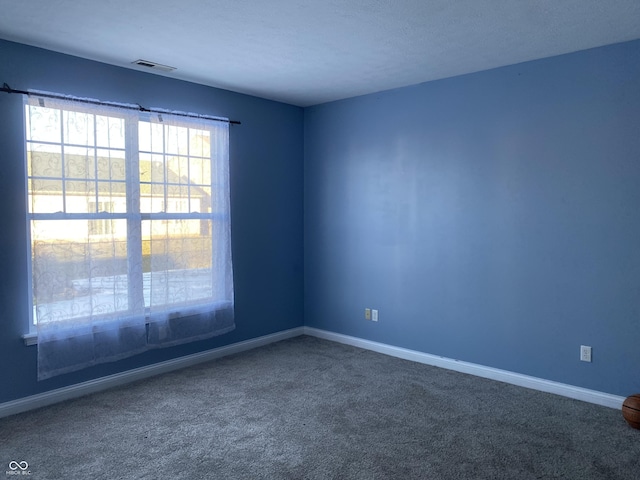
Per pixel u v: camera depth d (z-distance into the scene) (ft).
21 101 10.49
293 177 16.72
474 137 12.69
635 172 10.27
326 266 16.43
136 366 12.64
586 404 10.85
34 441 9.21
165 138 12.85
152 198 12.62
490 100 12.35
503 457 8.54
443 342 13.53
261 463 8.38
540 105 11.53
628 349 10.49
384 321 14.88
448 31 9.76
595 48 10.69
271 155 15.93
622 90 10.37
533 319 11.84
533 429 9.62
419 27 9.53
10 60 10.30
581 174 10.98
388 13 8.84
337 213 15.99
